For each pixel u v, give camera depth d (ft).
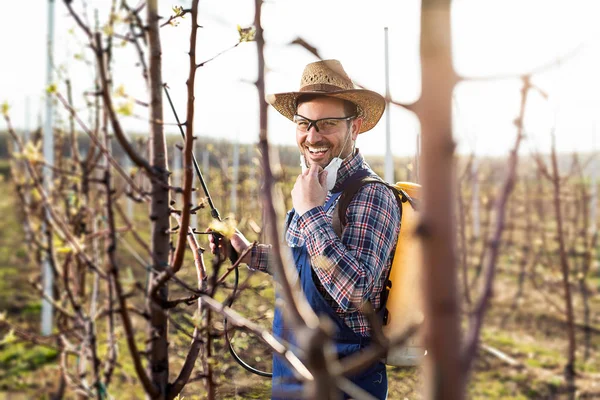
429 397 1.14
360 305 6.24
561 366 21.70
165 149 4.75
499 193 1.47
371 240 6.53
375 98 7.41
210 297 4.57
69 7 3.80
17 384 18.31
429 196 1.15
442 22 1.14
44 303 21.95
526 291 31.12
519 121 1.48
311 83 7.45
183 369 4.82
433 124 1.14
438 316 1.13
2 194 52.24
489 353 22.49
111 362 8.66
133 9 4.22
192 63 4.33
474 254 33.96
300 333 1.71
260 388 7.52
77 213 9.84
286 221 7.75
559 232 23.17
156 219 4.66
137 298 17.99
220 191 35.76
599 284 32.53
